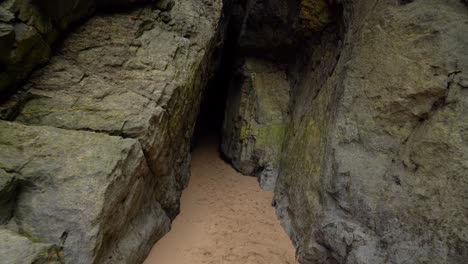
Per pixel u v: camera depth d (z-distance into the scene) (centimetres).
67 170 337
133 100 429
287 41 819
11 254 257
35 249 271
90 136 375
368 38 481
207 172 818
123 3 515
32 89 398
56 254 292
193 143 958
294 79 846
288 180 625
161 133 450
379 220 388
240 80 945
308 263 464
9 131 349
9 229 301
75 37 463
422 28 410
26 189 327
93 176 337
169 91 465
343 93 482
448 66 372
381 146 419
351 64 493
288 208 586
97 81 435
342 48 576
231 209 639
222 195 697
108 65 456
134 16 523
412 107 398
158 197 508
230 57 1065
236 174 819
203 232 552
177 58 520
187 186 708
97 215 319
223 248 514
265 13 805
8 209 311
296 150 637
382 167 409
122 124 402
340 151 450
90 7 480
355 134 446
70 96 409
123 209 373
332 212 439
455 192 328
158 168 465
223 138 964
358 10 542
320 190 474
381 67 442
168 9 588
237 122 880
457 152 337
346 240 407
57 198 323
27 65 383
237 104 912
